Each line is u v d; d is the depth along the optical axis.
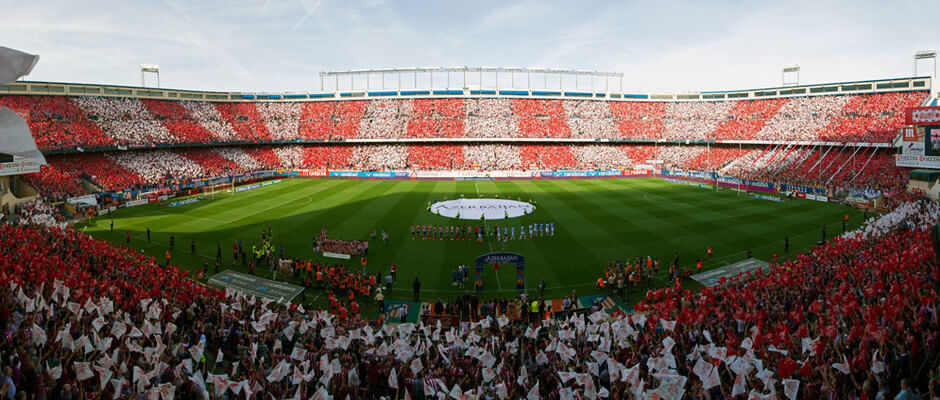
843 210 62.97
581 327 21.77
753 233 50.38
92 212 61.06
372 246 46.31
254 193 81.44
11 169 57.38
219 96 124.31
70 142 80.88
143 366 15.88
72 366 15.62
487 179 104.56
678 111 129.00
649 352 18.31
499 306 30.62
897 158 65.56
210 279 35.09
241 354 18.91
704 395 14.09
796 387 13.44
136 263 32.97
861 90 104.81
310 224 55.84
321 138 118.25
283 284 34.03
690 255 42.72
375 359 18.31
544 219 57.78
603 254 42.88
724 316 22.78
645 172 110.94
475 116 126.06
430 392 15.51
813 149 96.06
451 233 50.22
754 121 113.44
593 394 14.26
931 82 95.75
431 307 32.25
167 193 78.44
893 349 16.14
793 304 24.14
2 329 16.59
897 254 27.97
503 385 14.67
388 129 121.31
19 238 34.06
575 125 124.25
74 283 22.98
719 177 94.44
